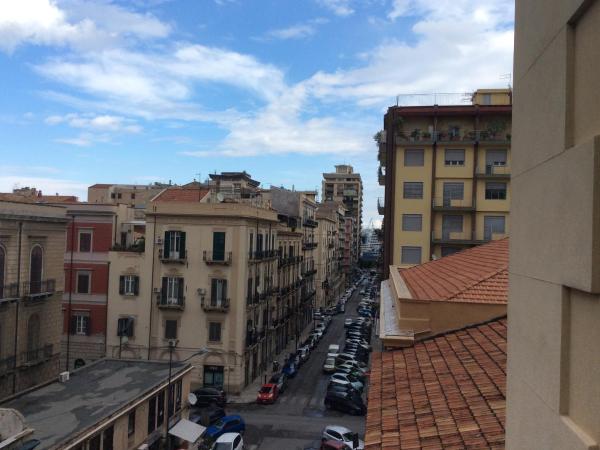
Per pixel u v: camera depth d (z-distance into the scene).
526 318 4.24
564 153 3.40
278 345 53.88
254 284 42.50
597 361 2.93
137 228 45.88
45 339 28.89
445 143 45.78
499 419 6.44
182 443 25.75
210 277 39.34
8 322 26.16
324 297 90.06
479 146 45.88
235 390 38.69
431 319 11.12
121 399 21.88
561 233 3.42
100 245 41.72
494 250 17.48
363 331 63.09
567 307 3.39
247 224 40.09
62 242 30.34
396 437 6.88
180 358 39.41
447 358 9.43
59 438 17.36
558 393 3.43
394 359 10.26
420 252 46.28
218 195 41.81
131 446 21.69
